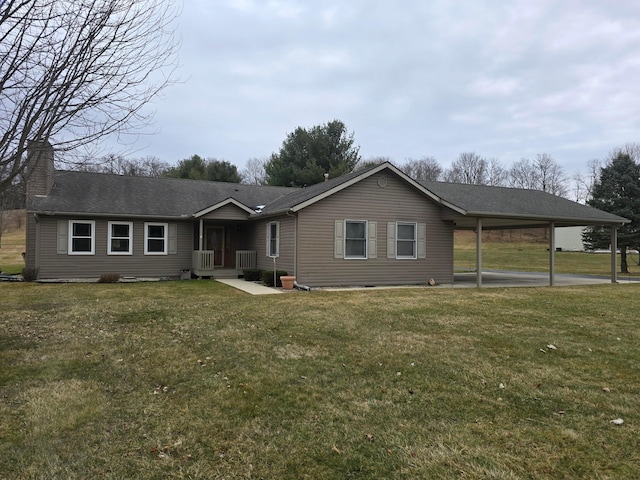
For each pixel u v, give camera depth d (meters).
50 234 14.55
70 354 5.36
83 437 3.17
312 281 13.22
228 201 15.73
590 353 5.56
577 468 2.80
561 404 3.89
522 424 3.46
